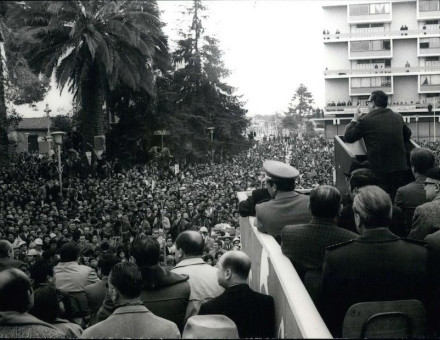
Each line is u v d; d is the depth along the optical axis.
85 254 9.50
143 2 17.08
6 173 23.41
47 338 3.13
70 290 5.39
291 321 2.80
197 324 2.79
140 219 16.45
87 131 21.14
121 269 3.30
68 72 19.03
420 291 2.97
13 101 20.33
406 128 5.48
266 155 12.93
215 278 4.47
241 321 3.35
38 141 25.61
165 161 17.55
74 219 18.16
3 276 3.15
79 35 16.77
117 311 3.28
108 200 18.47
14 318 3.14
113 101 20.20
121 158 19.55
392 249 2.97
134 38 16.86
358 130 5.16
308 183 10.02
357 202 3.06
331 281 2.98
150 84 17.67
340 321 3.01
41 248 14.80
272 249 3.68
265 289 3.89
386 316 2.75
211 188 15.58
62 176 21.81
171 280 4.00
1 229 16.84
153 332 3.22
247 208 5.09
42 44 15.95
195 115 16.30
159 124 17.52
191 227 14.96
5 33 10.05
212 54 15.62
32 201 21.16
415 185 4.46
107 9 16.94
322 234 3.45
